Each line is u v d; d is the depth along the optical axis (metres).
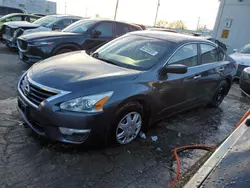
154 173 2.82
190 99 4.20
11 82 5.42
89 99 2.72
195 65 4.21
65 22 9.97
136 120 3.28
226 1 12.73
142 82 3.17
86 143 2.85
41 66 3.41
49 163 2.73
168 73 3.57
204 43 4.52
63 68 3.22
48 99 2.75
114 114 2.90
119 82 2.98
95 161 2.87
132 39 4.17
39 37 6.36
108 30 7.61
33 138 3.15
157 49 3.74
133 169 2.83
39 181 2.46
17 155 2.80
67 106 2.69
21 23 9.51
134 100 3.11
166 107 3.70
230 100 6.26
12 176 2.47
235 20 12.42
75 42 6.74
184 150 3.40
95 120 2.76
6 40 9.27
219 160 1.48
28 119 3.03
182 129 4.07
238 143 1.60
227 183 1.28
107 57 3.81
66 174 2.60
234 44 12.55
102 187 2.48
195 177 1.45
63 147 3.03
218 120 4.73
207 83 4.54
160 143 3.50
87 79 2.91
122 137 3.18
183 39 4.09
